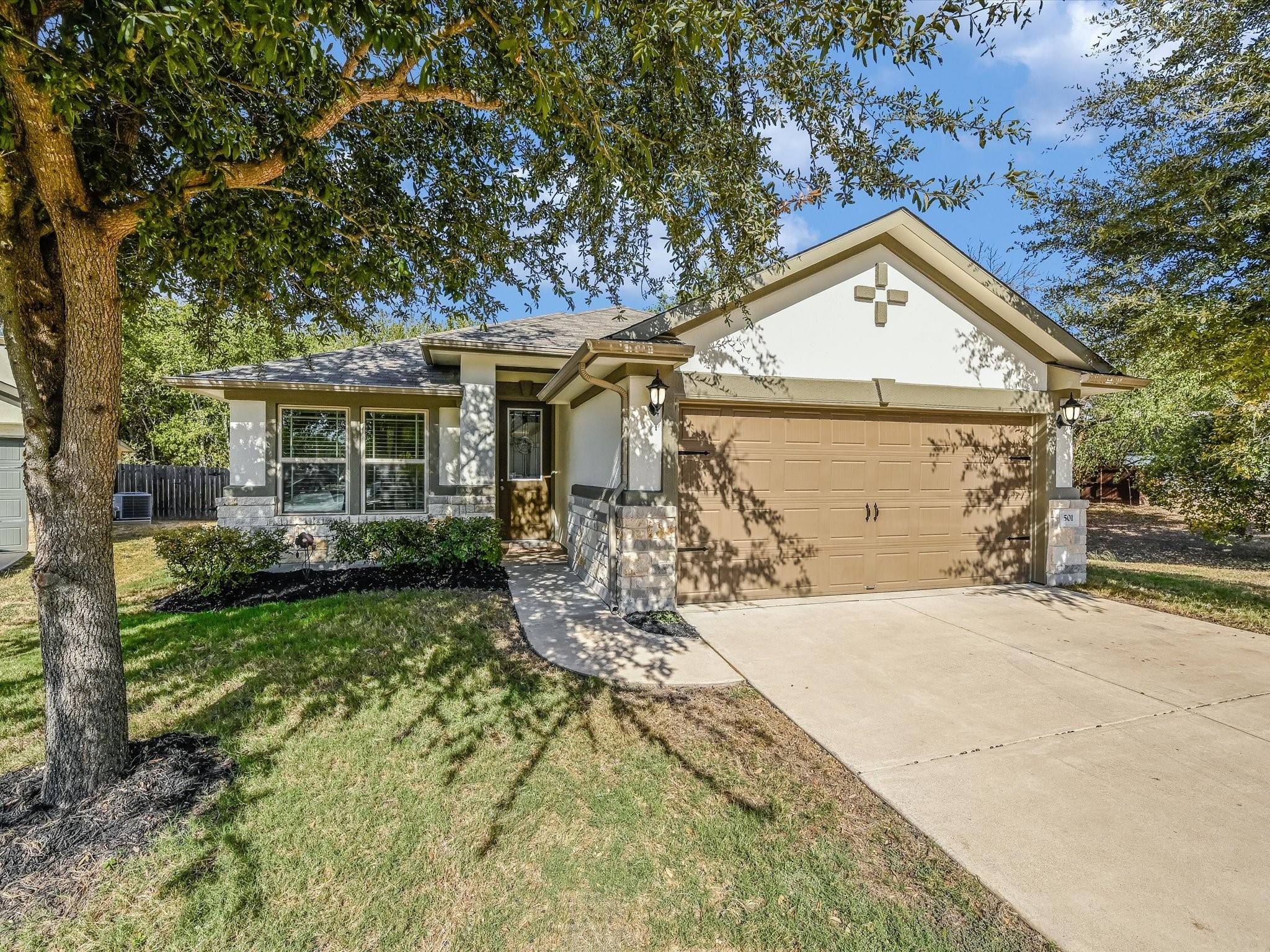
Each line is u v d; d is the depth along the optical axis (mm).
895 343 7172
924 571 7480
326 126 3209
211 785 2982
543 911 2258
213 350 5707
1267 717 3904
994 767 3279
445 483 9477
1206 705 4082
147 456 19891
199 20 2098
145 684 4238
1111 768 3275
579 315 12625
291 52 2340
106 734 2850
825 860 2549
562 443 10969
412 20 2340
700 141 3689
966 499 7668
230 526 8539
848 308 6996
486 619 5922
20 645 5328
